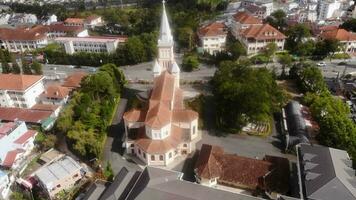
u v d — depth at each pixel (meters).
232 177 79.38
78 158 93.38
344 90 122.38
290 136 94.31
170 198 62.41
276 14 196.25
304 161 71.88
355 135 83.62
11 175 87.06
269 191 75.44
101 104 112.75
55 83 145.88
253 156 90.56
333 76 137.88
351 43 160.88
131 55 163.50
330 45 152.75
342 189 62.50
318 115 100.56
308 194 63.53
